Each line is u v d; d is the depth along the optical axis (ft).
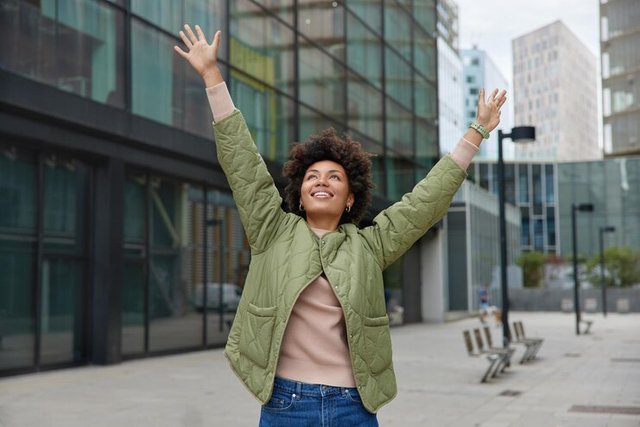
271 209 10.10
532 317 146.20
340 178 10.37
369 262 10.05
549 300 173.06
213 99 10.31
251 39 65.26
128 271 52.16
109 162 49.26
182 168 57.26
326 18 81.10
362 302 9.71
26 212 44.04
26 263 43.88
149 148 52.39
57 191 46.65
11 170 43.06
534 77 550.36
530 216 237.66
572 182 236.43
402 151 103.04
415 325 112.27
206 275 61.41
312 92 76.64
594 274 189.88
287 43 71.56
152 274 54.75
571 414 31.01
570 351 65.46
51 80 43.93
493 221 170.91
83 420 28.48
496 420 29.53
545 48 542.98
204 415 29.78
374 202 90.43
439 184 10.48
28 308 43.86
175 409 31.24
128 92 50.01
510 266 184.75
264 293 9.78
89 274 49.11
